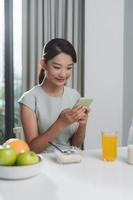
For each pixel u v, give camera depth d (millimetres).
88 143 2930
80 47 2797
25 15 2535
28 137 1500
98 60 2883
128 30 2930
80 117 1345
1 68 2691
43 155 1297
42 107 1590
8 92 2691
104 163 1180
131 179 989
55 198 823
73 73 2748
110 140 1209
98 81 2902
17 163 992
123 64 3006
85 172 1060
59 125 1366
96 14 2836
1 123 2748
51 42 1487
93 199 816
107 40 2906
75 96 1710
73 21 2715
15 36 2664
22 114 1562
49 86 1616
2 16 2645
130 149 1169
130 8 2898
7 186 917
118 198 825
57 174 1035
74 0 2699
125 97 3010
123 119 3049
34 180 972
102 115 2957
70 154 1198
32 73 2586
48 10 2602
